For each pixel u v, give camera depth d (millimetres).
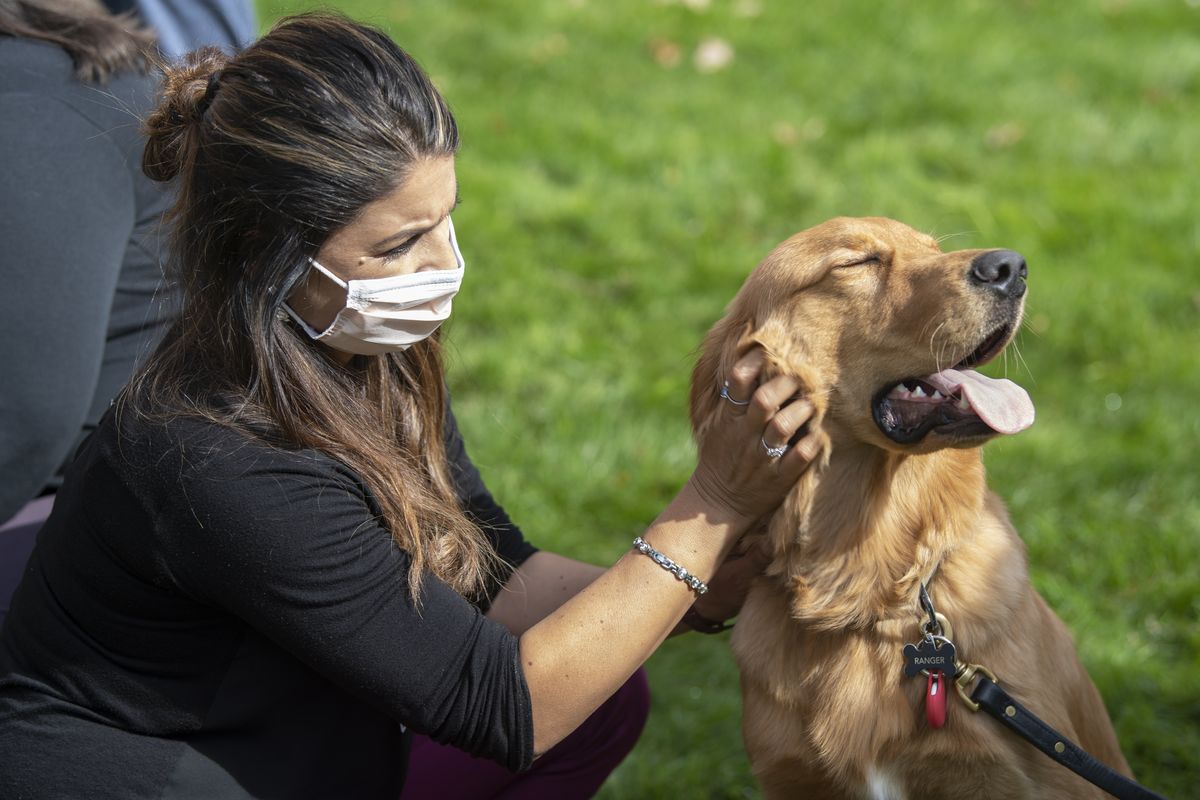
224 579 1900
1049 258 5512
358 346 2064
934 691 2357
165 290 2393
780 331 2508
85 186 2375
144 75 2561
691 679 3516
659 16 8430
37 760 1955
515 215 6004
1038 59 7688
